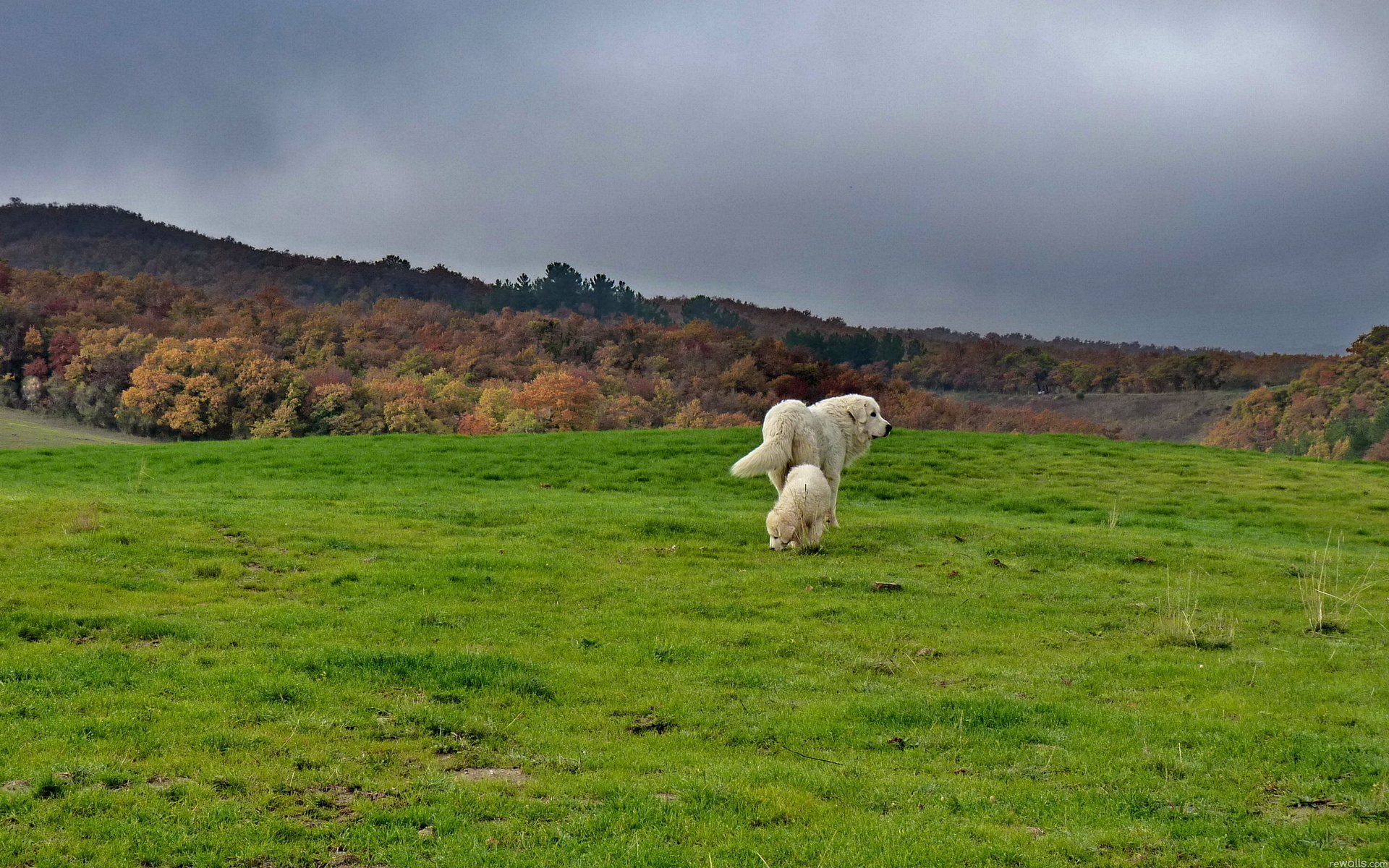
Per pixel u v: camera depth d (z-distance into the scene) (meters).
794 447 15.91
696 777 7.11
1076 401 170.38
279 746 7.33
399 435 30.69
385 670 9.11
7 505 14.95
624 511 18.33
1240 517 21.39
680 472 24.95
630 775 7.16
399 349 105.50
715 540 15.76
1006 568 14.53
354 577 12.70
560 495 21.28
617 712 8.59
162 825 6.01
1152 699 9.06
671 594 12.59
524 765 7.32
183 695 8.27
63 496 17.03
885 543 15.80
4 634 9.53
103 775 6.62
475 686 8.94
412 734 7.77
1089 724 8.30
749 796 6.76
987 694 9.12
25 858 5.55
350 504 18.30
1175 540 17.20
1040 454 28.14
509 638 10.59
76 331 97.44
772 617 11.77
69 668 8.66
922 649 10.60
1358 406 106.44
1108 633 11.46
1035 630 11.46
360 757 7.25
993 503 22.50
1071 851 6.03
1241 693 9.19
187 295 130.75
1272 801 6.82
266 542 14.22
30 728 7.32
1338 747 7.61
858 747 7.88
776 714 8.57
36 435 80.69
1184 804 6.75
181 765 6.88
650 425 87.94
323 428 80.00
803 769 7.34
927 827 6.36
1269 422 118.38
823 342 180.88
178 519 15.16
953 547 15.73
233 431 80.81
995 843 6.13
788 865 5.83
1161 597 13.12
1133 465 26.94
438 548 14.47
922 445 29.20
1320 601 12.16
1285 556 16.47
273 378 82.62
